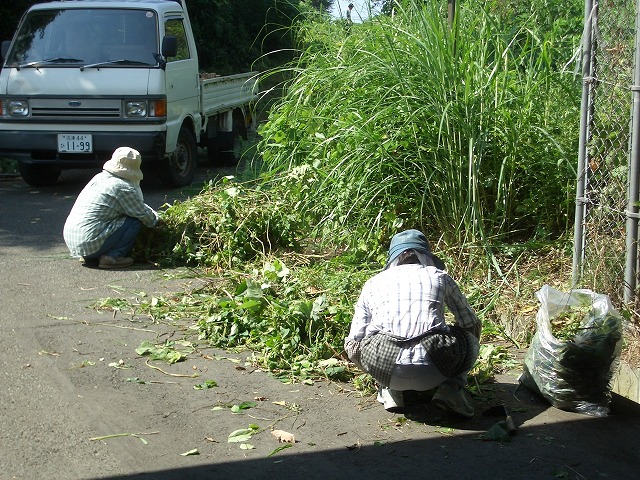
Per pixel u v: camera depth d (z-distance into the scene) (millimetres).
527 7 9172
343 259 7246
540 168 7398
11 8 16828
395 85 7316
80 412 4754
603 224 5785
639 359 5141
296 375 5328
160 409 4816
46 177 11930
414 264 4824
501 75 7566
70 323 6211
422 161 7152
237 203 7945
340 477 4094
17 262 7848
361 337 4727
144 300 6766
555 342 4801
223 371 5383
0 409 4758
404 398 5016
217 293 6840
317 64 8391
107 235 7586
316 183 7703
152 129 10727
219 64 20938
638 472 4168
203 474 4102
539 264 6773
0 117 10938
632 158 5402
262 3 22250
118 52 11047
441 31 7453
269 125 8492
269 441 4461
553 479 4090
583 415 4820
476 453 4352
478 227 7059
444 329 4570
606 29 5668
